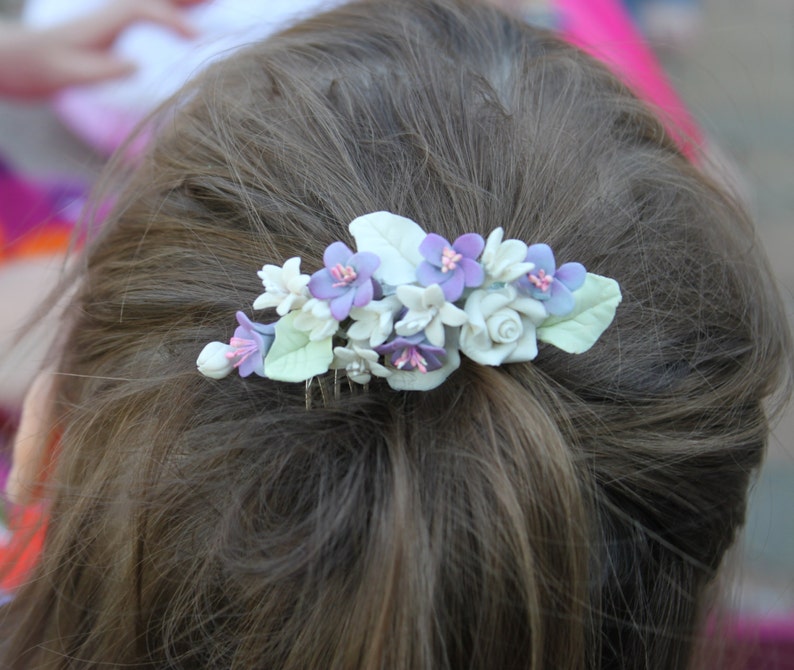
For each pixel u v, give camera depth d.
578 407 0.39
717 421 0.41
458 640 0.38
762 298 0.46
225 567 0.39
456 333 0.37
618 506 0.40
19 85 0.84
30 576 0.44
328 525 0.38
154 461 0.40
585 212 0.40
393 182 0.40
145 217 0.43
